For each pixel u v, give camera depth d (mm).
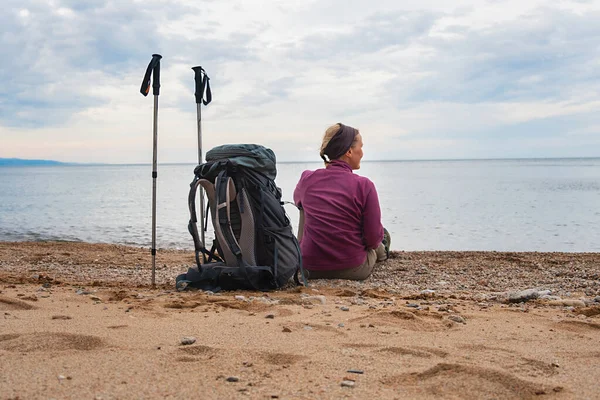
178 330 3758
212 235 16328
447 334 3768
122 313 4391
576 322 4156
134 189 52281
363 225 6785
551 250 13430
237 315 4352
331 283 6668
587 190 39188
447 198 31891
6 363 2879
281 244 5957
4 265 8461
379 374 2805
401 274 7637
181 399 2424
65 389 2508
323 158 7160
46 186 61625
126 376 2705
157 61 6133
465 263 8766
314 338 3578
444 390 2598
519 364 3045
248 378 2717
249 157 5871
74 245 11703
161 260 9328
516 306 5152
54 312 4395
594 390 2635
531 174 87188
